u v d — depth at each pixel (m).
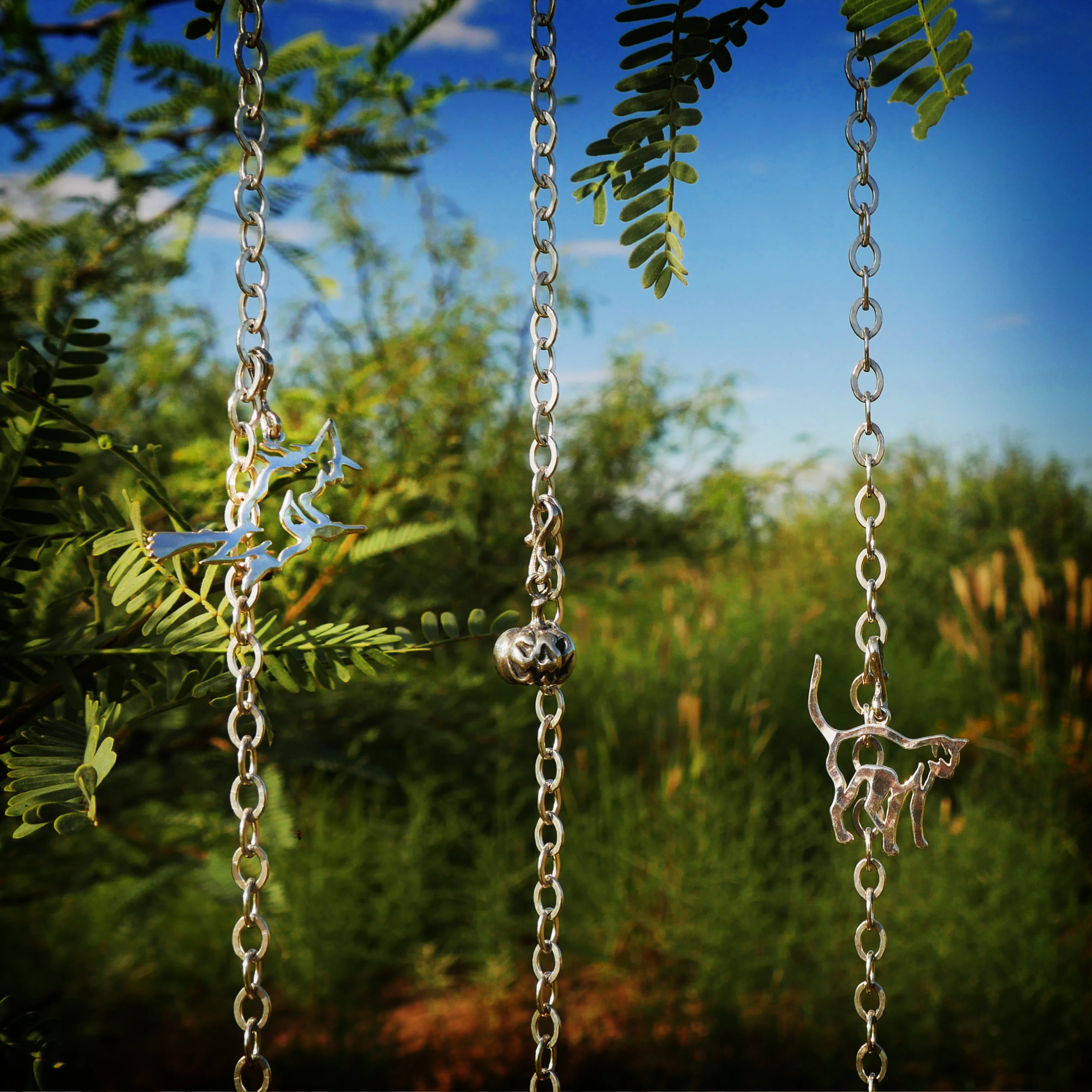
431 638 0.17
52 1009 0.35
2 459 0.17
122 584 0.16
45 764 0.15
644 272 0.17
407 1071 0.36
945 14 0.16
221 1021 0.38
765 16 0.16
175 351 0.37
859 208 0.18
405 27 0.21
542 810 0.18
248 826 0.16
